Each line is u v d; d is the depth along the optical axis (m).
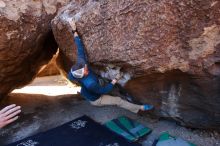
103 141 3.47
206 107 3.12
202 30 2.67
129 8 2.85
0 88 4.18
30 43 3.87
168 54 2.87
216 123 3.21
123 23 2.93
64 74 4.61
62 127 3.83
